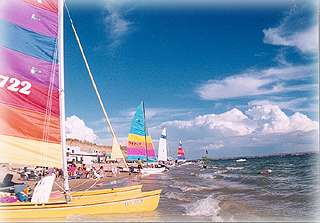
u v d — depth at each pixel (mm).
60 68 11289
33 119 10867
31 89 10891
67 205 10469
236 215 11625
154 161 54500
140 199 11688
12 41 10633
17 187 11203
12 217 9828
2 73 10477
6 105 10531
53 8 11391
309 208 12789
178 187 23969
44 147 10914
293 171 35969
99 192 11938
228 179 32438
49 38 11266
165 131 69688
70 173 32531
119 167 45156
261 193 18891
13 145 10570
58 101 11227
